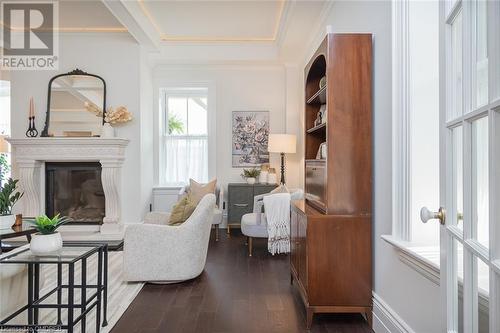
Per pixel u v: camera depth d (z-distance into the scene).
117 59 4.75
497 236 0.76
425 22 1.80
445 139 1.07
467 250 0.91
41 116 4.75
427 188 1.77
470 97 0.93
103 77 4.76
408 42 1.80
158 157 5.44
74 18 4.33
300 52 4.86
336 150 2.23
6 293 1.89
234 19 4.32
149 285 2.91
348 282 2.20
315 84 3.06
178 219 3.19
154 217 3.66
